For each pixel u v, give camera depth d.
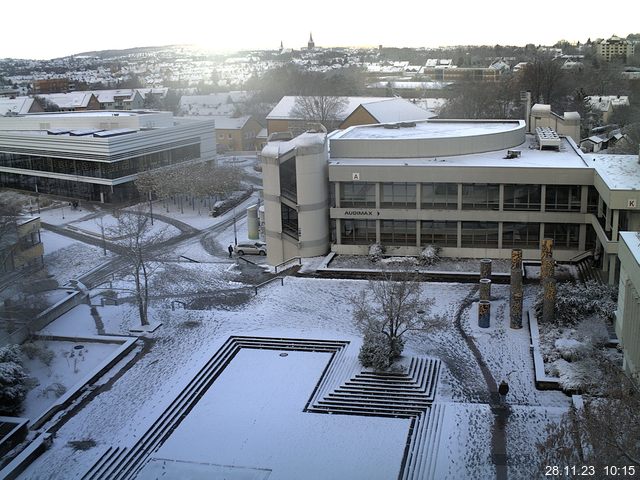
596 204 69.75
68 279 75.25
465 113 161.50
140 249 62.12
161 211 103.12
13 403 47.38
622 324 45.78
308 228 75.06
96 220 99.62
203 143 127.56
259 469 40.81
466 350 53.62
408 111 149.50
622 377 36.56
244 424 45.62
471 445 41.34
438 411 45.31
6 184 125.25
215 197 108.88
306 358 54.41
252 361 54.31
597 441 31.84
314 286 68.00
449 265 71.81
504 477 38.28
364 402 47.41
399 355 52.06
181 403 48.34
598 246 68.25
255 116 187.62
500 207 71.69
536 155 78.19
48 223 99.06
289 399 48.47
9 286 60.22
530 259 72.44
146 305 60.72
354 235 76.56
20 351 53.12
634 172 66.06
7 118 131.88
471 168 71.25
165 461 41.97
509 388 47.91
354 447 42.53
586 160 72.75
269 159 73.94
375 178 73.56
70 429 45.62
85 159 110.31
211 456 42.31
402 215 74.00
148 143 114.56
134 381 51.53
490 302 61.34
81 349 57.00
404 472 39.88
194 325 60.69
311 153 73.12
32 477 40.66
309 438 43.72
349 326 58.97
